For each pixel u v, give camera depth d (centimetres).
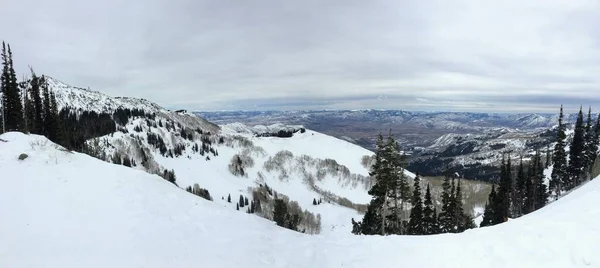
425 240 1484
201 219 1652
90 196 1581
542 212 1559
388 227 4325
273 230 1811
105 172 1941
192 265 1148
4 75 6038
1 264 962
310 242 1636
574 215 1291
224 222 1700
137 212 1520
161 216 1544
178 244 1305
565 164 6334
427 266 1191
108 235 1268
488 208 5519
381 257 1359
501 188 5881
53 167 1833
